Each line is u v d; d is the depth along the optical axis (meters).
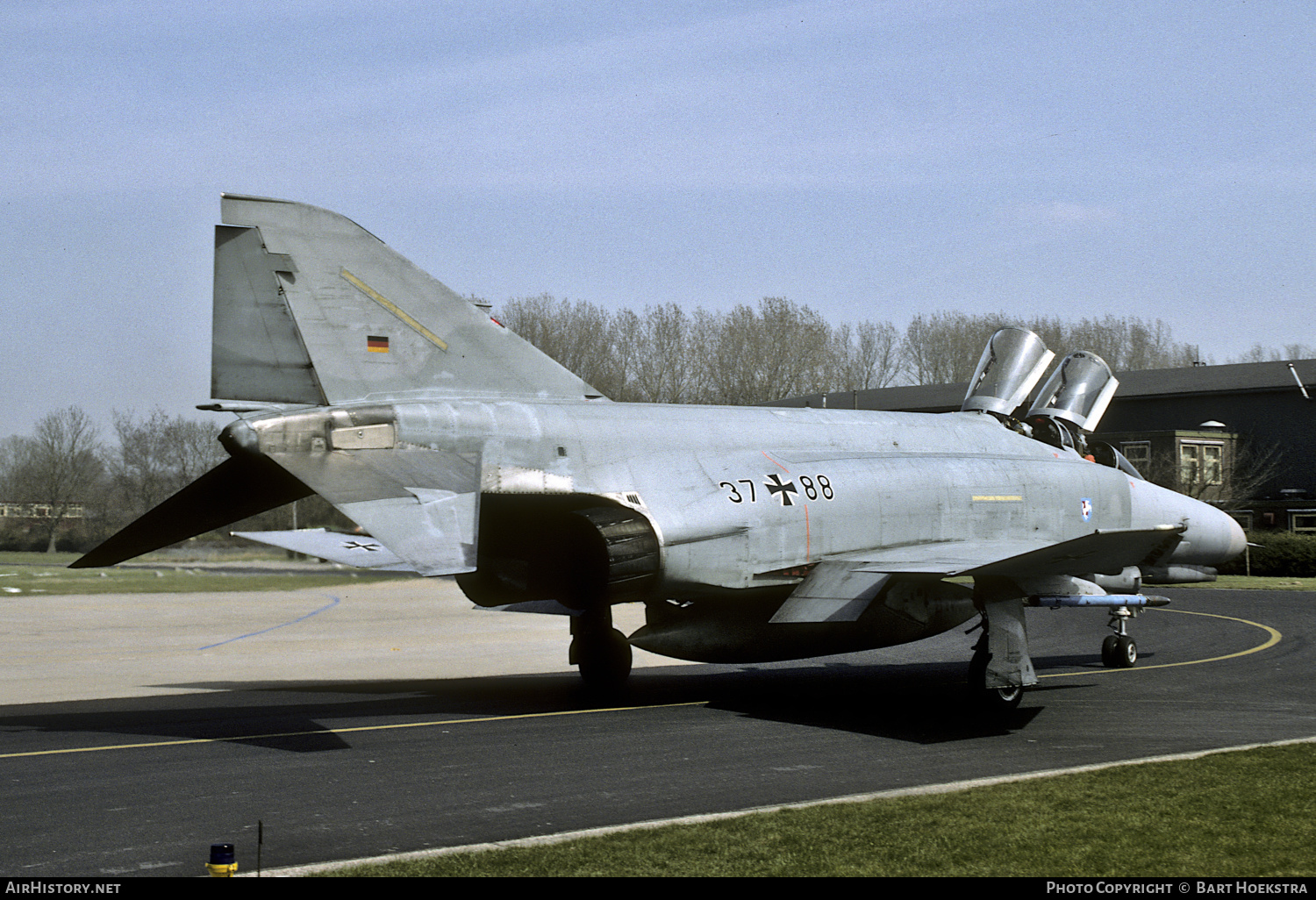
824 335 57.28
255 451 8.91
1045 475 12.91
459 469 9.34
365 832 5.93
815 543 10.92
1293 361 42.78
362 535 9.90
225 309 9.36
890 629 11.13
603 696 11.16
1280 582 28.17
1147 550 9.94
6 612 22.67
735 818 6.08
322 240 9.75
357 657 15.14
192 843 5.70
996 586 10.30
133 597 26.77
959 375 71.75
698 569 10.29
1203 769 7.32
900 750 8.25
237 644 16.91
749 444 11.25
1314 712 9.98
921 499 11.66
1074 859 5.34
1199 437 39.19
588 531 9.95
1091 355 14.84
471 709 10.26
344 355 9.73
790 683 12.22
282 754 8.01
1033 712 10.05
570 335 54.06
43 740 8.57
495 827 6.01
